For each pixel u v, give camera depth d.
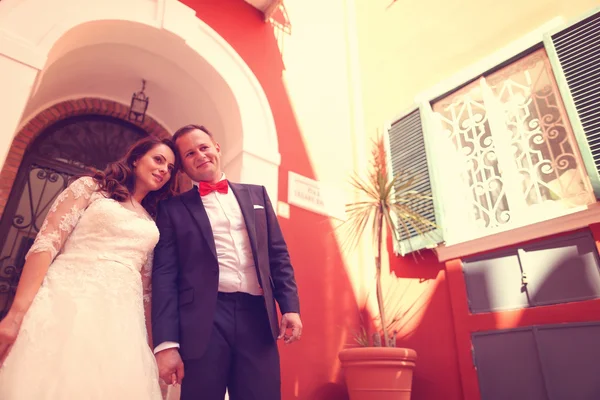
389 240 3.72
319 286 3.33
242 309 1.57
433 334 3.14
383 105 4.25
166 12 3.16
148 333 1.66
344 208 3.81
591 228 2.51
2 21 2.39
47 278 1.37
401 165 3.72
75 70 3.45
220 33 3.55
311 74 4.16
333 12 4.81
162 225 1.70
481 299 2.92
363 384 2.53
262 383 1.46
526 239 2.77
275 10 4.07
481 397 2.71
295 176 3.56
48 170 3.56
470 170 3.39
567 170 2.84
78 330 1.27
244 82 3.44
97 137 3.91
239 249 1.67
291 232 3.34
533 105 3.12
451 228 3.28
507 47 3.32
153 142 1.83
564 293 2.53
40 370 1.17
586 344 2.35
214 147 1.92
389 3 4.61
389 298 3.55
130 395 1.23
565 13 3.07
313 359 3.05
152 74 3.67
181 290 1.56
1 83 2.25
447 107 3.70
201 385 1.39
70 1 2.73
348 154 4.12
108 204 1.55
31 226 3.33
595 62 2.73
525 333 2.62
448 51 3.81
